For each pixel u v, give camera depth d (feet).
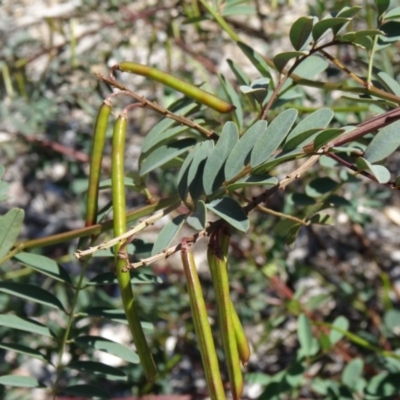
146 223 0.50
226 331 0.46
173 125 0.62
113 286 1.20
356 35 0.54
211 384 0.45
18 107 1.13
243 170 0.49
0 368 1.11
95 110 1.17
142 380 1.01
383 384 0.81
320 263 1.25
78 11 1.16
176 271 1.12
